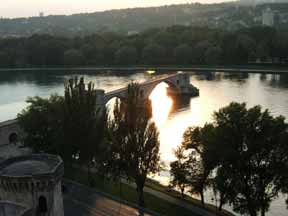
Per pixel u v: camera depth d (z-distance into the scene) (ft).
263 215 230.68
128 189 287.69
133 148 256.11
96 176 310.86
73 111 290.15
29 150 362.12
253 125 224.12
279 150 220.64
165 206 260.01
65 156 305.32
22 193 187.73
